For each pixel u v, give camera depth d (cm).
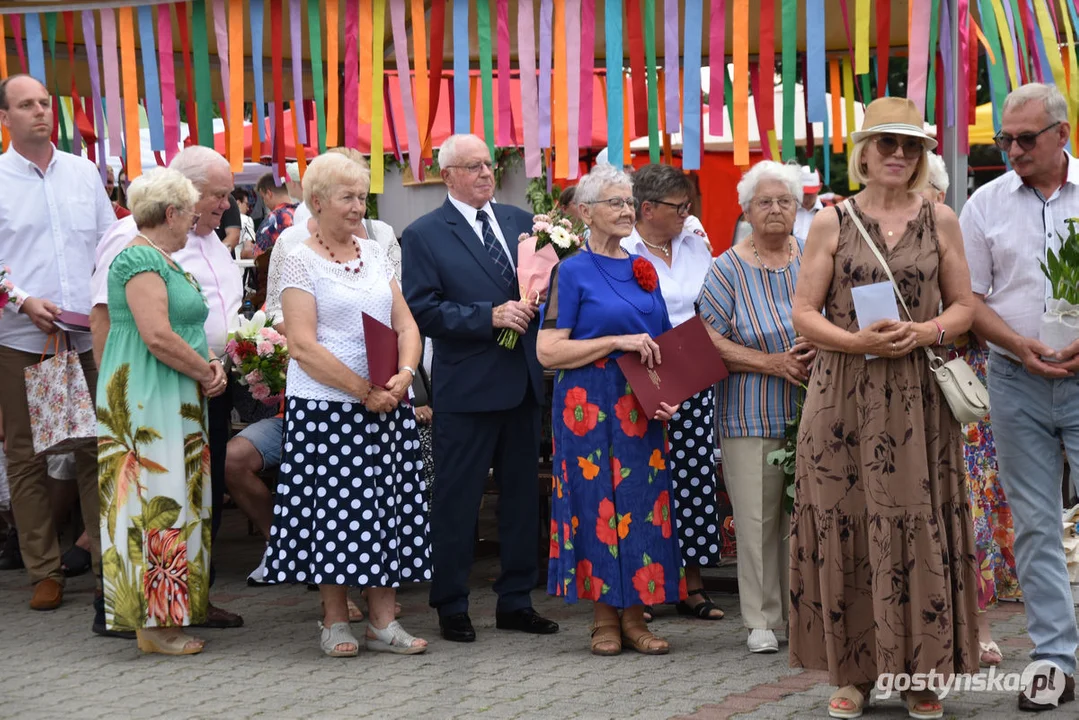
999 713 429
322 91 679
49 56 795
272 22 688
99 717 442
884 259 421
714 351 520
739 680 482
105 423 536
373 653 539
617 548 520
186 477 542
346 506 521
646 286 536
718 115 638
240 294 650
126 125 702
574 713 438
